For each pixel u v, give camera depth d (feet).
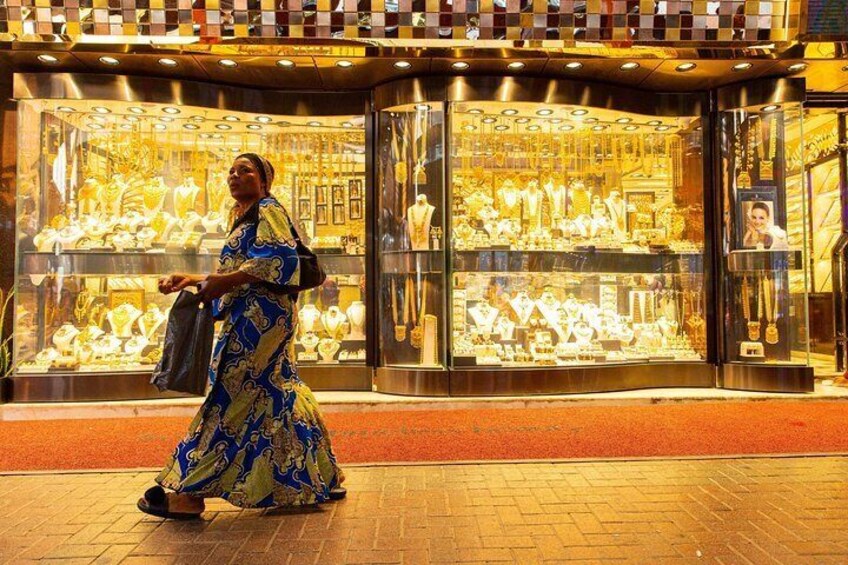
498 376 16.05
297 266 7.73
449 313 16.30
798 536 7.06
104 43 14.56
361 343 17.24
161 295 16.88
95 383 15.58
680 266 18.15
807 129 21.72
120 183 17.13
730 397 16.19
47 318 16.07
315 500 7.91
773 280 17.15
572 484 9.07
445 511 7.94
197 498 7.69
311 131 17.76
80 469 10.11
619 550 6.69
